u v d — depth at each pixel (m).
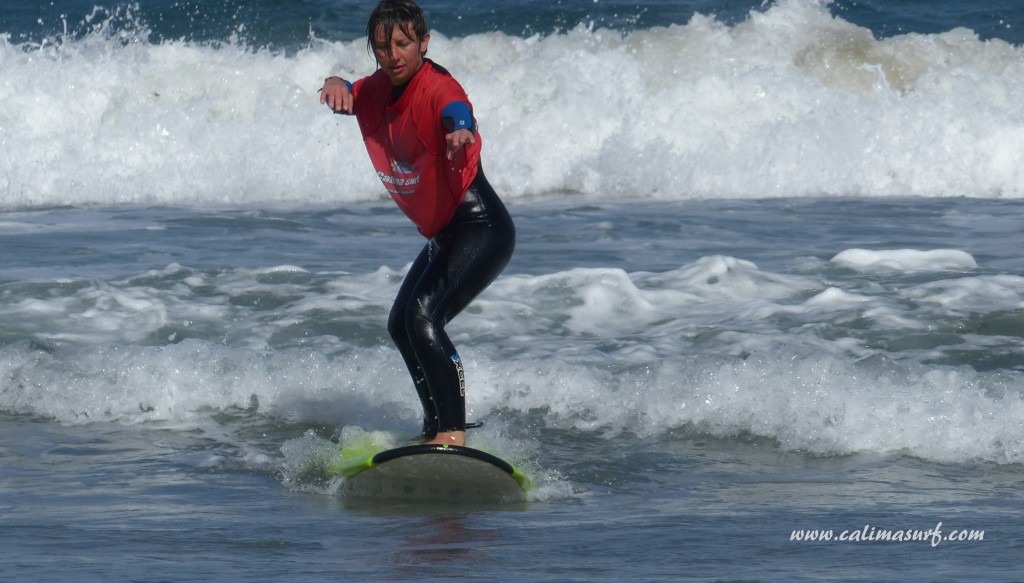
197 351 26.41
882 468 21.36
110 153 57.62
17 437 23.84
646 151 55.97
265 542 17.02
